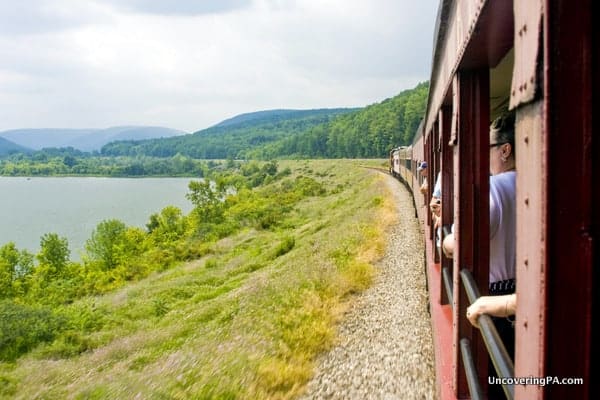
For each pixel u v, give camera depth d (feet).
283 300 31.58
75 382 31.37
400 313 26.25
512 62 7.53
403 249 41.78
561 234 2.64
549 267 2.66
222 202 179.01
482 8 4.25
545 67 2.60
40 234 271.90
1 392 33.17
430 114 18.66
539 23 2.70
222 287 60.95
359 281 33.17
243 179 312.09
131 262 110.63
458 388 7.87
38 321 54.19
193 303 59.36
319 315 27.37
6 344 51.31
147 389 21.75
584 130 2.57
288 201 159.12
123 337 47.88
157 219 159.63
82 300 84.02
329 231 69.00
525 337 3.19
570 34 2.57
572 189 2.61
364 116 461.37
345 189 164.45
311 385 20.04
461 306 7.70
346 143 460.55
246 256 86.63
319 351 23.31
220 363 22.36
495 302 5.63
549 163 2.63
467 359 6.95
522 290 3.26
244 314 32.76
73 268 118.42
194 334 34.76
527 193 3.07
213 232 130.52
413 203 66.23
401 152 102.27
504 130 8.03
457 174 7.58
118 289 91.20
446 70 9.21
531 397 3.02
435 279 14.42
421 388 17.74
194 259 107.24
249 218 139.03
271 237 103.30
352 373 20.15
